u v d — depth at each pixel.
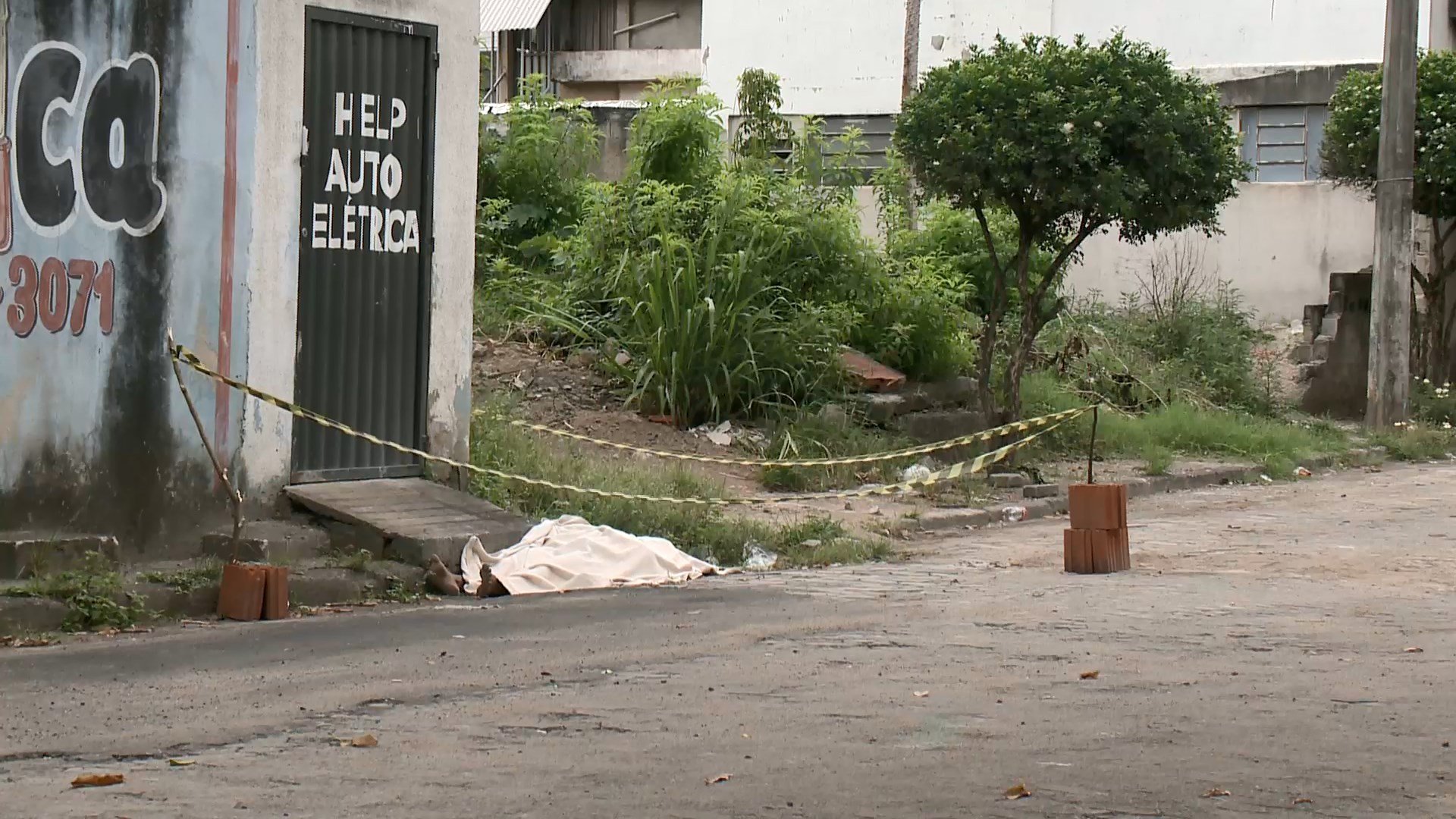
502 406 14.23
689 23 39.81
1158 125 14.68
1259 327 25.00
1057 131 14.58
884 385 16.77
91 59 9.52
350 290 11.03
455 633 8.37
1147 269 25.39
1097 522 10.66
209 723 6.28
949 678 7.15
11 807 5.08
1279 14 29.20
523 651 7.85
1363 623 8.58
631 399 15.54
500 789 5.30
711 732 6.12
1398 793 5.23
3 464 9.20
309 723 6.29
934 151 15.18
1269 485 16.64
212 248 10.16
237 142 10.27
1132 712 6.44
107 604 8.52
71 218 9.45
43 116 9.31
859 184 20.59
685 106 18.23
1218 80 28.12
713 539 11.35
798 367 16.11
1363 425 21.58
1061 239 16.27
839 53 32.78
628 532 11.32
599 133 21.62
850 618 8.81
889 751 5.82
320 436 10.89
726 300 15.86
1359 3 28.56
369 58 11.06
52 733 6.10
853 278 17.28
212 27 10.11
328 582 9.41
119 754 5.80
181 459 10.03
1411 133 20.44
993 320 16.17
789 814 5.00
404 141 11.31
